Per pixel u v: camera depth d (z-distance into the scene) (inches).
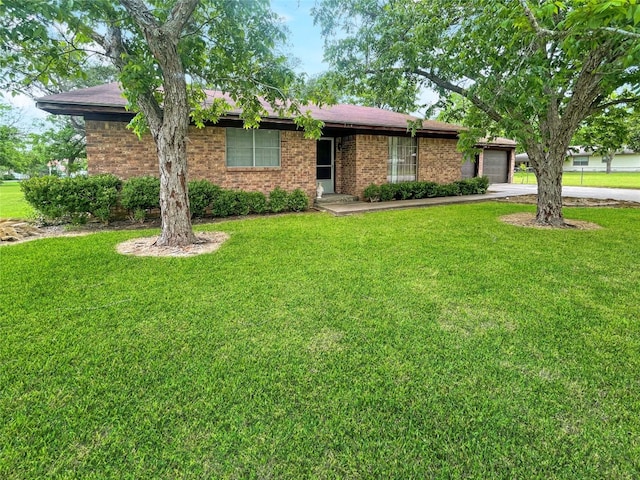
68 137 791.1
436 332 116.8
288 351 105.9
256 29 248.7
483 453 69.5
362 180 469.4
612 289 153.7
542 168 309.3
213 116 297.0
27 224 293.7
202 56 253.4
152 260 200.5
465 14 276.7
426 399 84.7
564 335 114.3
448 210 392.2
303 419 78.5
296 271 180.1
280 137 409.4
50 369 96.5
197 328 120.6
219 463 67.6
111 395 86.3
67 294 150.3
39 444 71.6
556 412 80.1
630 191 584.4
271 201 385.7
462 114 383.6
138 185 313.9
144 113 227.6
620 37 126.9
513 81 215.3
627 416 78.6
